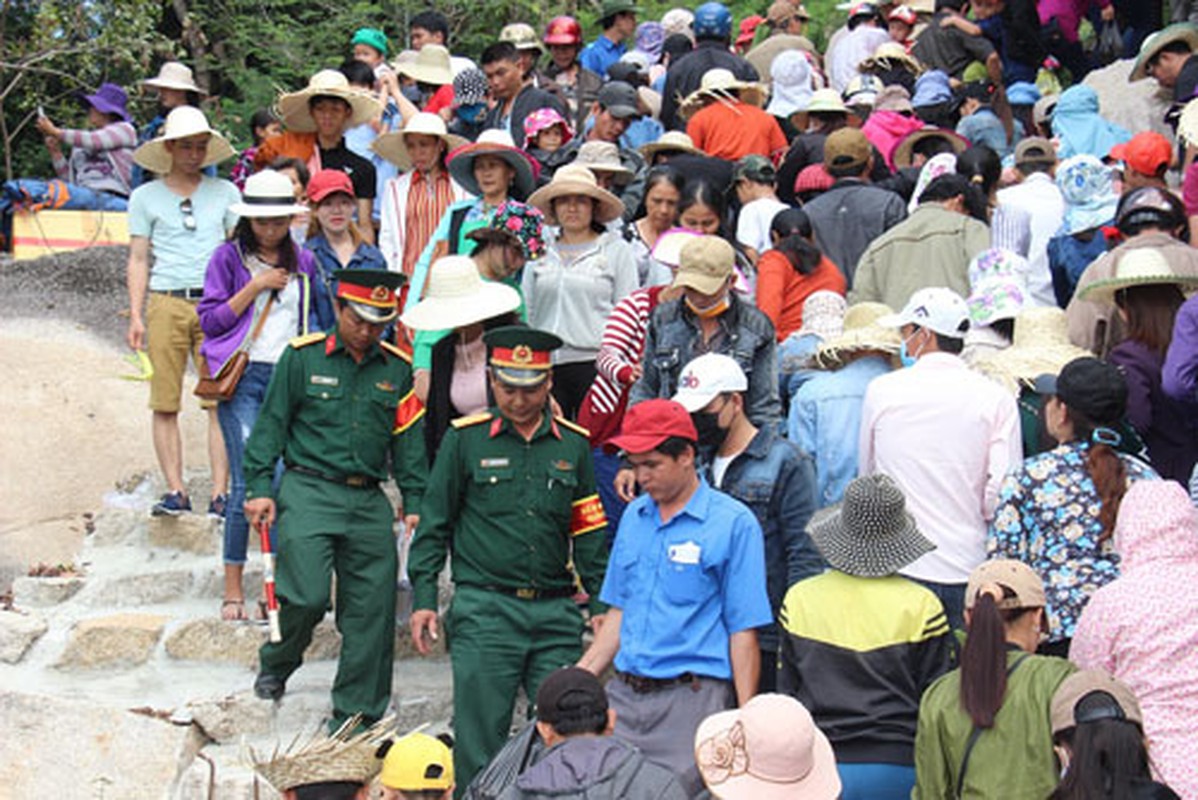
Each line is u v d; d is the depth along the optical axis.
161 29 23.70
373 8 23.31
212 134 11.45
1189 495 8.45
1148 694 6.52
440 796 6.96
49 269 15.37
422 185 12.23
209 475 12.15
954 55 18.19
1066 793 5.78
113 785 9.47
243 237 10.35
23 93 21.00
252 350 10.27
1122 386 7.54
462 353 9.84
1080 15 18.53
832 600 7.20
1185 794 6.36
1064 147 13.62
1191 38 14.55
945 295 8.41
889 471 8.24
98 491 12.16
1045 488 7.53
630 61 17.64
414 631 8.85
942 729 6.43
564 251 10.51
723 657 7.64
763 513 8.27
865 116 16.48
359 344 9.23
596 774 6.04
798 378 10.23
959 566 8.12
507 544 8.80
